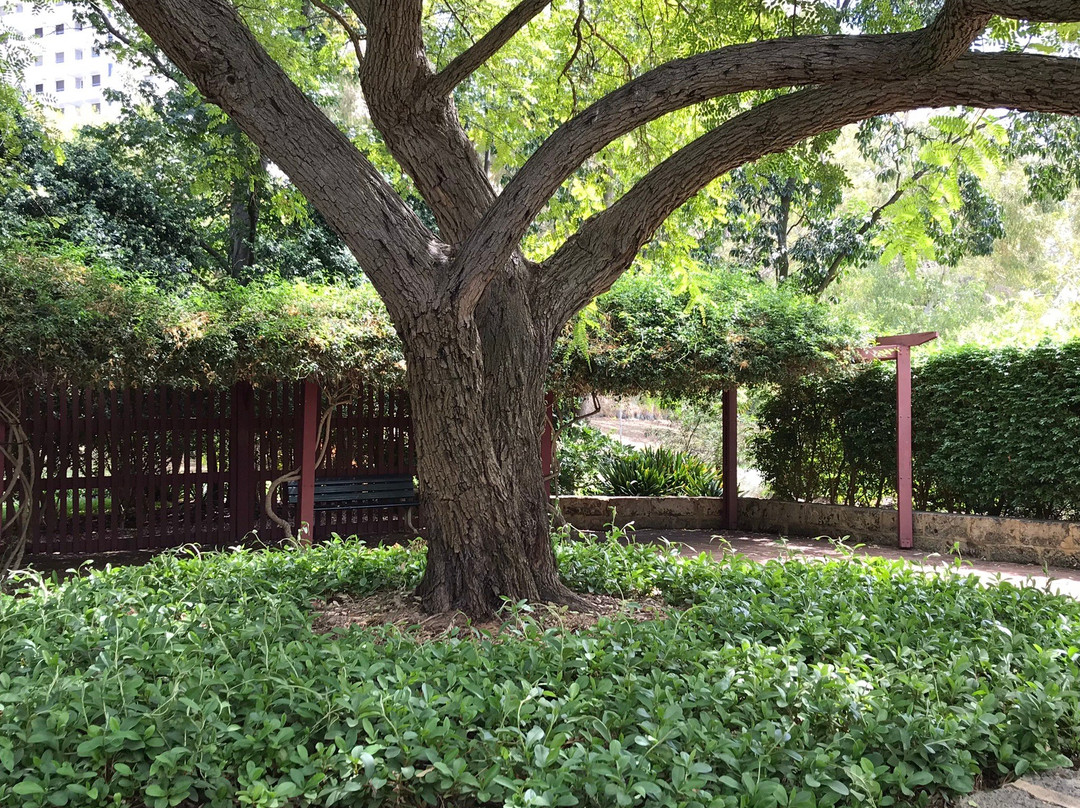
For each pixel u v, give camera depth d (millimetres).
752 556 10305
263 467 10727
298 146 4391
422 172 5328
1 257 7770
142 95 16156
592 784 2678
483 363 5043
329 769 2793
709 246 15266
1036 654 3955
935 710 3244
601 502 13055
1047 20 3594
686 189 4879
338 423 11109
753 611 4609
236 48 4285
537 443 5234
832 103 4371
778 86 4359
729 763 2820
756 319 11109
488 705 3227
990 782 3201
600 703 3260
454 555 5000
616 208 5117
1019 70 3979
